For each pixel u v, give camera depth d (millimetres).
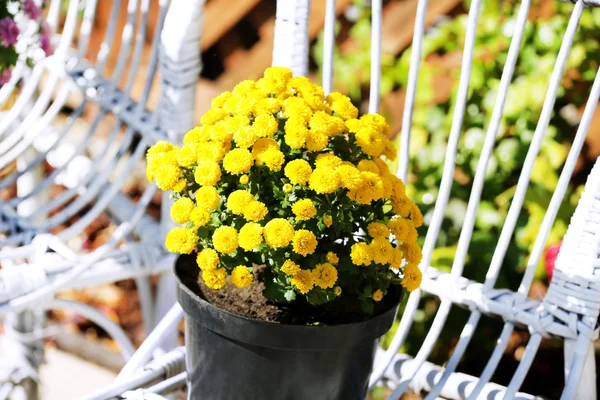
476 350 2123
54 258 1710
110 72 2732
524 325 1489
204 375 1355
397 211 1353
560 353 2102
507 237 1506
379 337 1365
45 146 1965
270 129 1300
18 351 1992
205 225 1325
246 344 1307
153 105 2631
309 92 1382
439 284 1548
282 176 1326
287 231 1264
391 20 2246
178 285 1353
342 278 1326
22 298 1631
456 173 2113
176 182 1335
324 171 1271
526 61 2051
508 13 2055
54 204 1835
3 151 1921
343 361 1322
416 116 2156
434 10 2186
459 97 1522
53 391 2617
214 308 1302
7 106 2221
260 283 1374
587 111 1424
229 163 1286
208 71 2572
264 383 1321
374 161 1361
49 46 1910
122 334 1794
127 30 1938
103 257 1738
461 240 1539
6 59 1856
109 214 1926
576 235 1432
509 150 2062
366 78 2275
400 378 1517
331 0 1578
